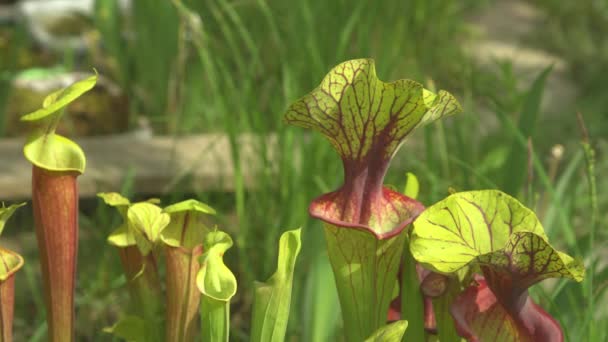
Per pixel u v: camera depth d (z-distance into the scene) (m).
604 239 1.85
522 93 1.89
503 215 0.73
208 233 0.75
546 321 0.73
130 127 2.44
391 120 0.74
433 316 0.83
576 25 3.95
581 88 3.27
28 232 1.97
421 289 0.77
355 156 0.75
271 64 2.08
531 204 1.04
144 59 2.68
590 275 0.99
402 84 0.71
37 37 2.93
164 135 2.53
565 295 1.07
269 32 2.18
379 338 0.72
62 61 2.90
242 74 1.74
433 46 3.03
